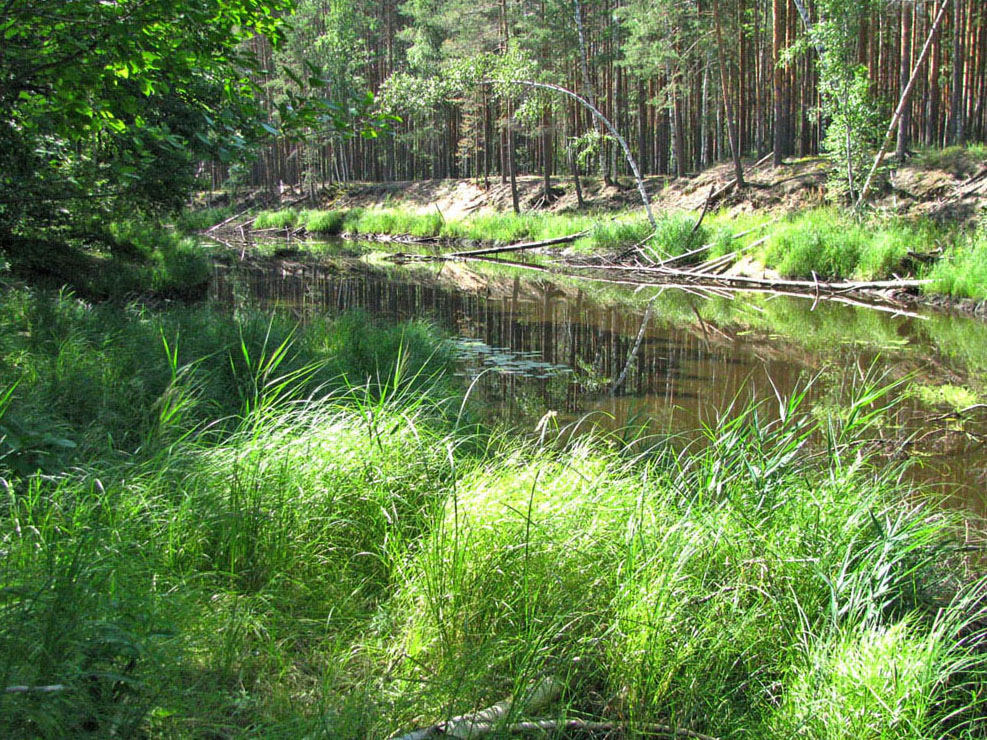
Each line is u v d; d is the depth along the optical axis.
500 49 33.97
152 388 6.80
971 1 28.14
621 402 8.74
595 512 3.94
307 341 9.12
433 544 3.52
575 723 2.82
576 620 3.26
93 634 2.46
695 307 16.09
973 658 3.09
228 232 43.53
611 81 36.97
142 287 14.77
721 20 29.47
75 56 4.66
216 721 2.49
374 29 53.16
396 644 3.22
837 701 2.77
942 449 7.12
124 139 7.25
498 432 7.20
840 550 3.72
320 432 4.62
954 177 22.17
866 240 18.70
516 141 46.22
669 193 31.12
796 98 32.09
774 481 4.48
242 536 3.63
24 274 12.37
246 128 5.55
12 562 2.92
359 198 48.59
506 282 20.62
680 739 2.83
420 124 48.38
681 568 3.47
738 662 3.27
